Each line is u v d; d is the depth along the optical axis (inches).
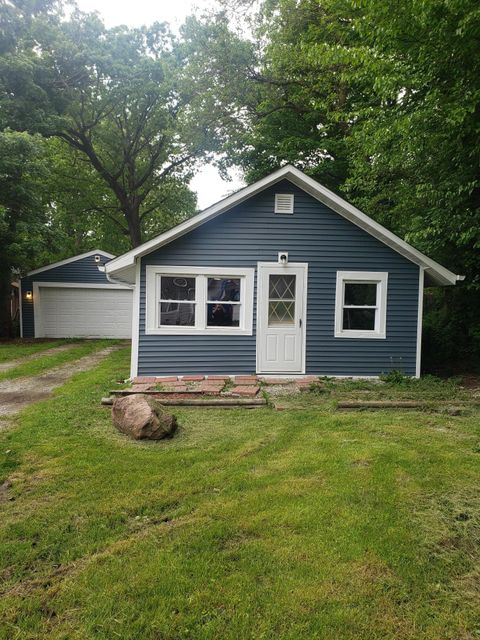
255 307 319.3
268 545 99.8
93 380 303.7
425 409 226.8
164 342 314.8
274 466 147.5
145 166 917.8
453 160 306.8
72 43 663.8
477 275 360.2
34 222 581.9
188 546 99.4
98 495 125.5
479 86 248.1
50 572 91.4
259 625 76.2
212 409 225.9
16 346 540.4
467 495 126.6
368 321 329.4
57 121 653.9
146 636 73.9
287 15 519.8
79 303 679.1
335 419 206.5
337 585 86.6
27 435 179.9
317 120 600.1
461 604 82.7
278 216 317.4
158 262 312.0
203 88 600.4
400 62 268.4
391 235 311.6
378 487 130.4
